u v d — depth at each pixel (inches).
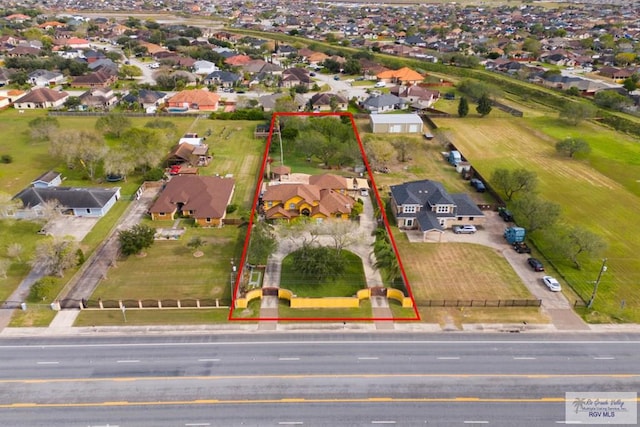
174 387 1980.8
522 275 2768.2
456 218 3275.1
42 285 2440.9
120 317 2385.6
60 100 6382.9
